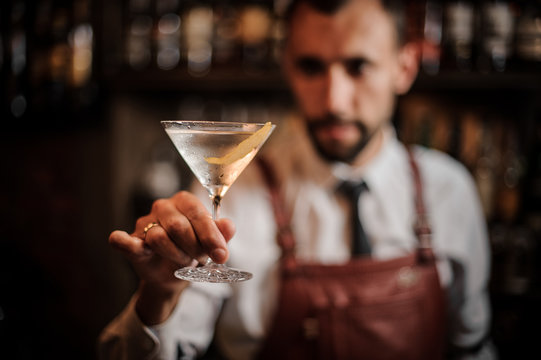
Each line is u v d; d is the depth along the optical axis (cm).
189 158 78
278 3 190
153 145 229
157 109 229
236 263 140
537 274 193
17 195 208
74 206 205
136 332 88
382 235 144
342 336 128
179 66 193
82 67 194
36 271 206
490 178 201
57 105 195
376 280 131
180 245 72
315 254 141
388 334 129
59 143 204
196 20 190
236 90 222
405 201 148
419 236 139
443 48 185
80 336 206
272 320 136
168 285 83
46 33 194
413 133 205
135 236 77
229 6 195
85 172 203
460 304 157
